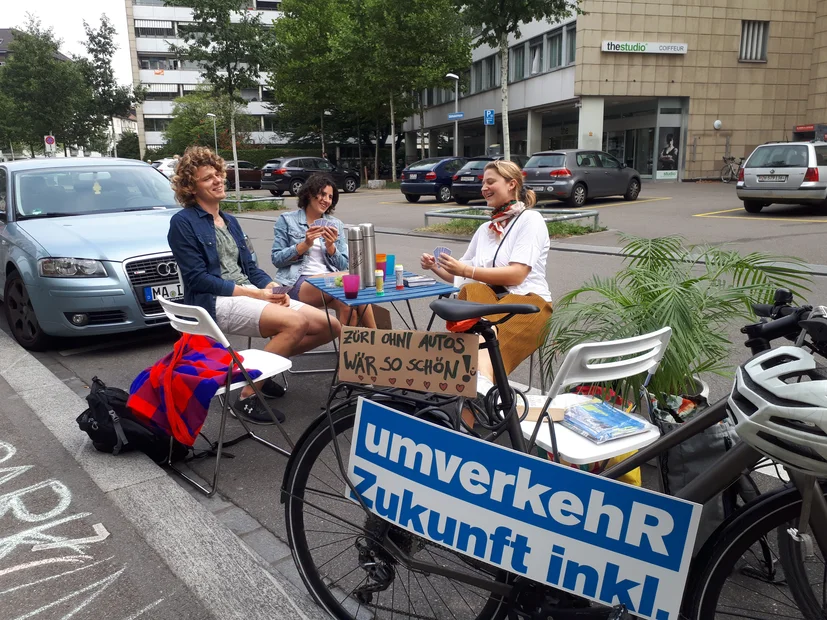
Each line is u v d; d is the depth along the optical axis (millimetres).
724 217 14141
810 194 13430
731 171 27094
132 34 66125
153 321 5844
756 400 1554
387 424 2053
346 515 2533
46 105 34719
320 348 5945
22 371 5344
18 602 2520
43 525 3053
